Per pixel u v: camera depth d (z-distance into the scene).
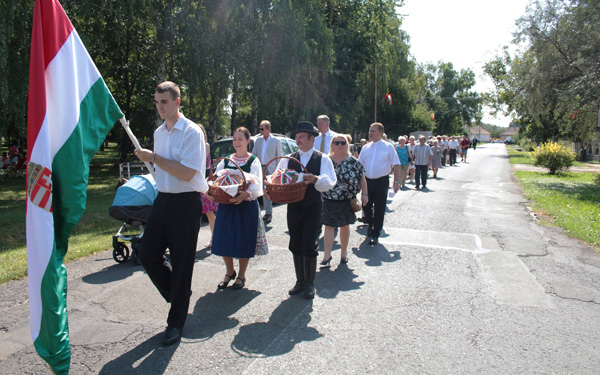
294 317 4.10
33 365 3.25
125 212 5.53
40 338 2.77
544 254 6.32
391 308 4.32
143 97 23.28
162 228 3.67
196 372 3.13
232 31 18.02
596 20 16.17
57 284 2.81
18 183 16.58
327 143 7.59
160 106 3.49
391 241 7.12
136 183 5.73
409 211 9.98
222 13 18.09
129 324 3.94
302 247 4.59
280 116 25.62
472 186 15.23
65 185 2.92
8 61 10.97
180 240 3.61
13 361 3.30
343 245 5.86
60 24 2.97
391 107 43.66
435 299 4.55
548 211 9.89
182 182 3.57
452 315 4.14
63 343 2.81
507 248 6.65
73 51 3.03
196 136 3.53
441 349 3.47
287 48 19.53
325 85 26.00
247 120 32.38
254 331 3.81
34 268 2.76
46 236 2.76
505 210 10.21
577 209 10.11
